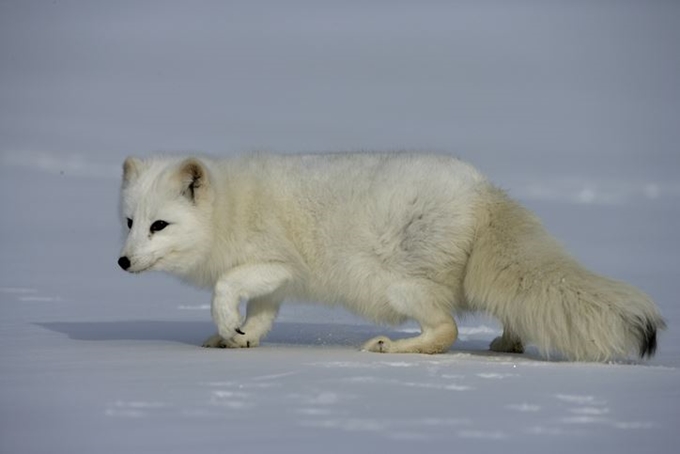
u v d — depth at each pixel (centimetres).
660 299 1644
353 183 1154
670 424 728
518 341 1163
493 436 694
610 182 3888
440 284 1117
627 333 1005
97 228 2755
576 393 833
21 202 3244
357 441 680
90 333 1301
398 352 1109
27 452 664
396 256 1121
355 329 1405
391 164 1149
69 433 707
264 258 1172
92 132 5403
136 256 1138
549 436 695
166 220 1149
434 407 777
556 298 1034
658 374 938
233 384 870
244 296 1160
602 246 2438
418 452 655
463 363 1004
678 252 2344
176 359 1034
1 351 1103
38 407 787
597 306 1014
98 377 916
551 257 1064
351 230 1141
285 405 784
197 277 1216
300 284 1189
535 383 879
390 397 812
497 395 822
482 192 1118
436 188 1114
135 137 5209
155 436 696
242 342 1188
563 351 1037
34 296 1700
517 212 1102
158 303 1658
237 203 1176
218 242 1176
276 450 660
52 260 2203
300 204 1170
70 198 3356
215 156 1267
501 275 1070
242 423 728
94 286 1855
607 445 676
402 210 1119
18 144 4834
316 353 1098
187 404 790
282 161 1210
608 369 970
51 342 1198
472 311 1150
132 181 1186
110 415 757
